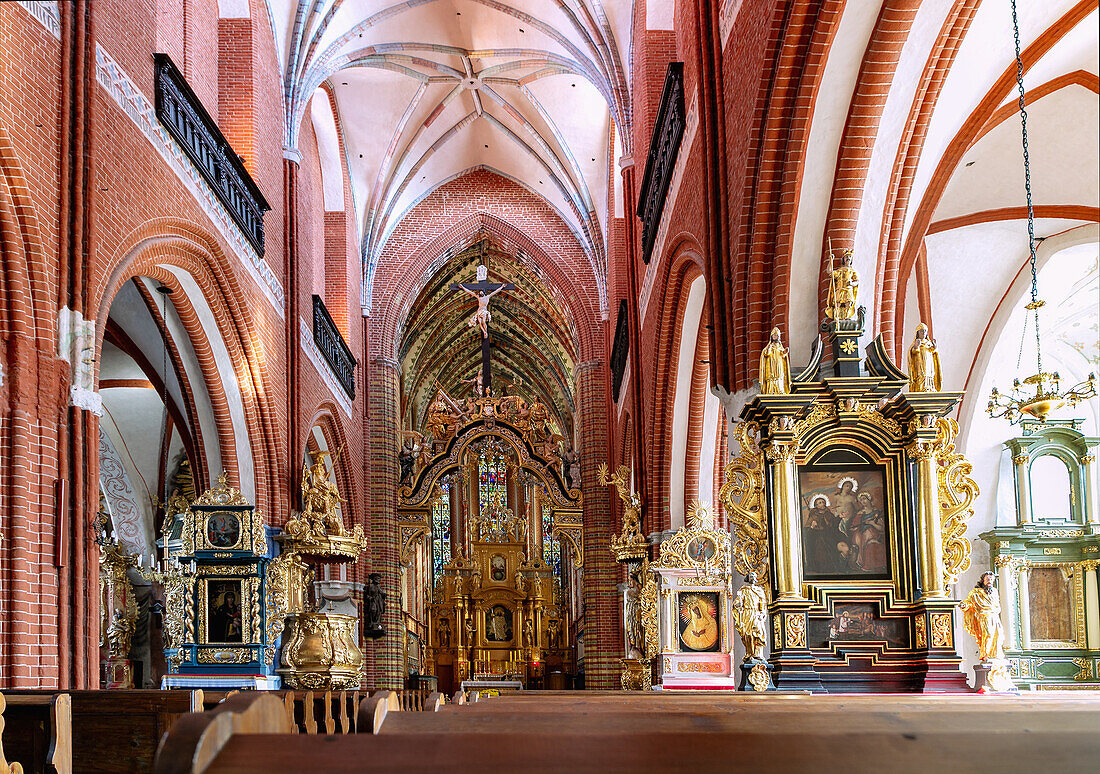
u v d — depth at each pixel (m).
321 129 25.41
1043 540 18.59
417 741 1.53
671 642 17.58
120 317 17.67
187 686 16.02
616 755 1.52
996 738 1.57
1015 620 18.58
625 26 21.14
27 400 9.41
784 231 10.50
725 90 12.21
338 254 26.59
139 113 12.01
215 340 16.31
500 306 37.53
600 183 28.28
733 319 11.19
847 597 9.16
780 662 9.00
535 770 1.47
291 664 15.95
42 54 9.80
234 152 15.88
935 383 9.40
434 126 27.14
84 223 10.34
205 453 17.45
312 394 20.89
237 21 17.59
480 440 29.69
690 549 17.84
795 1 9.71
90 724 6.06
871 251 10.59
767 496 9.32
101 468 22.22
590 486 28.94
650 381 19.89
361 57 23.05
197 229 13.89
